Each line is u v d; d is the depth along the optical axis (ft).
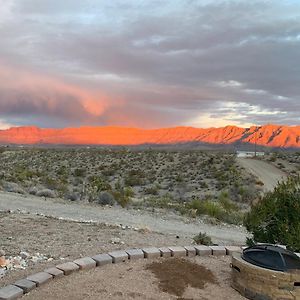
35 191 85.51
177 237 39.42
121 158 230.68
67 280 22.74
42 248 29.30
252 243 33.22
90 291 21.38
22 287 20.75
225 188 134.62
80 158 236.22
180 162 205.57
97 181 112.06
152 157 227.81
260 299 21.84
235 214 73.97
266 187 138.10
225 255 30.83
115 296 20.94
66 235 34.42
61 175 163.32
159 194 126.62
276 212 33.60
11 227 36.50
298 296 21.25
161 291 22.16
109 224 44.27
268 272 21.57
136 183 151.23
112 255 26.96
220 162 196.34
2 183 90.38
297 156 239.91
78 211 61.82
